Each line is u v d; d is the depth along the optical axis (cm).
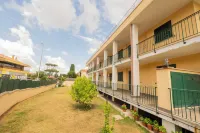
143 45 1018
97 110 788
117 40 1293
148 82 961
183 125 351
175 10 725
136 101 655
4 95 686
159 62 853
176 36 637
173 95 445
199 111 412
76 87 825
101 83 1744
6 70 2839
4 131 458
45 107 843
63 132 463
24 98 1149
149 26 938
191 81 507
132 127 517
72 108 829
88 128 504
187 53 621
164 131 415
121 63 1078
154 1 643
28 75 3941
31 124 533
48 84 2256
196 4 631
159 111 454
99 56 2169
